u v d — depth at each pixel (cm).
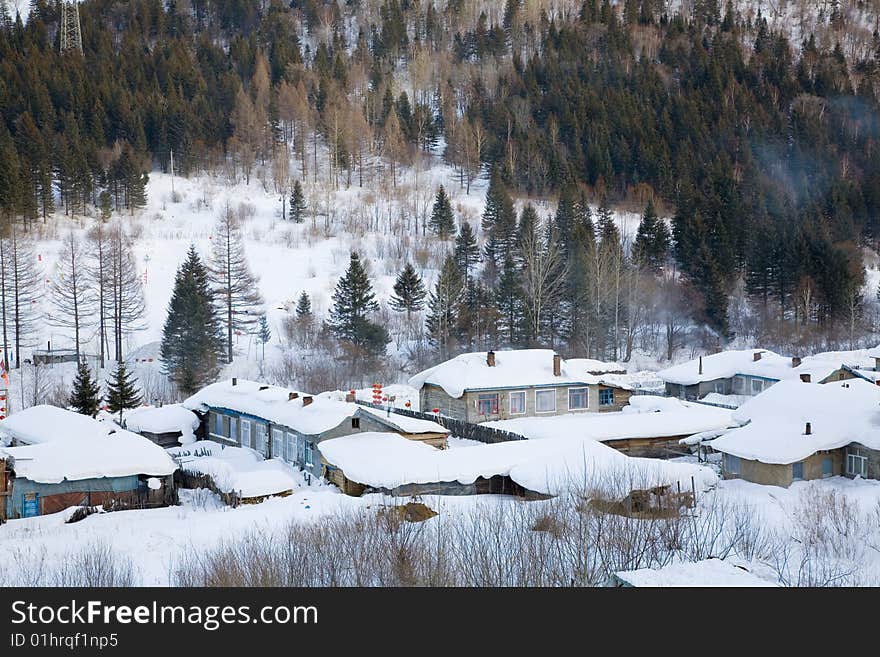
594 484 2548
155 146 12462
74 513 2888
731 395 5834
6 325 7188
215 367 6619
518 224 9325
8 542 2369
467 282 8369
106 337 7525
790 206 10444
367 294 7956
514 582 1753
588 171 12162
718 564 1562
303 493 3106
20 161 10044
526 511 2362
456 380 4616
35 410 3969
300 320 7469
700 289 8388
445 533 2080
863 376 5166
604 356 7581
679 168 11588
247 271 7844
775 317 8506
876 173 11406
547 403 4753
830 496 2659
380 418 3603
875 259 10481
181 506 3038
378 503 2681
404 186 12269
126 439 3266
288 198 11706
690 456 3981
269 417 3941
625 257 8612
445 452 3253
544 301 7631
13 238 7438
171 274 8931
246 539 2044
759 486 3231
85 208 10381
